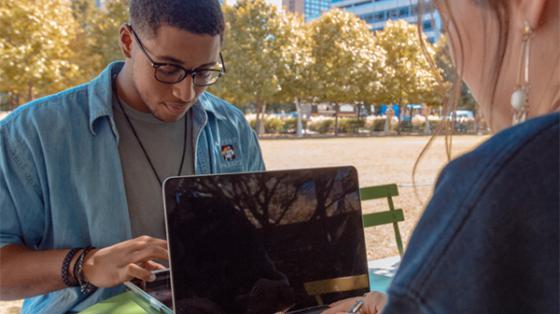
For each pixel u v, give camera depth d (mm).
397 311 435
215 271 1114
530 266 415
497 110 550
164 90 1562
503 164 424
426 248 436
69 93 1667
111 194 1609
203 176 1136
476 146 479
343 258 1285
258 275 1165
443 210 442
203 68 1551
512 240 416
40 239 1627
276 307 1171
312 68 27141
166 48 1470
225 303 1110
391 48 28516
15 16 14531
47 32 15258
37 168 1540
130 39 1621
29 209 1544
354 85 28062
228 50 24984
